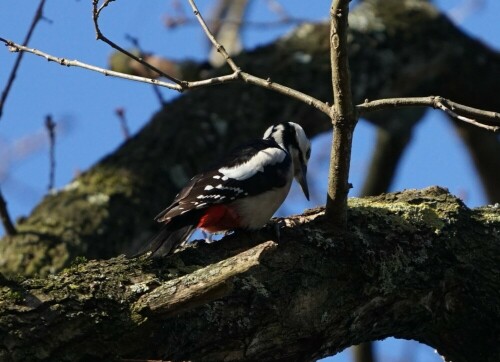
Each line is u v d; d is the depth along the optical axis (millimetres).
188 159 14711
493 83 17906
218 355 8477
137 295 8102
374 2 17625
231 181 10328
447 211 10086
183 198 10148
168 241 9117
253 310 8633
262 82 9438
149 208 14000
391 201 10227
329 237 9406
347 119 9023
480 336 9977
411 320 9781
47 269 12680
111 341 7934
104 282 8133
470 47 17812
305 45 16516
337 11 8656
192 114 15305
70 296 7938
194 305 7883
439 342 10188
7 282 7922
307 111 15734
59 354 7750
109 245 13375
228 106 15484
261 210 10383
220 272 7727
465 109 8797
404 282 9523
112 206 13750
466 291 9836
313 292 9062
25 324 7703
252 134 15312
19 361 7598
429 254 9727
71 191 13977
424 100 8938
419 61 17078
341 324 9234
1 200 12859
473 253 9945
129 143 14938
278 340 8805
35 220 13383
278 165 10711
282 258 9062
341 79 8859
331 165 9305
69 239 13102
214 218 10328
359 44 16781
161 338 8078
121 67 16125
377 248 9516
